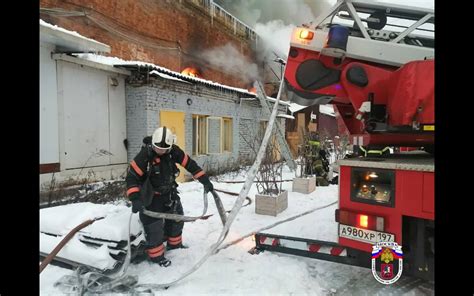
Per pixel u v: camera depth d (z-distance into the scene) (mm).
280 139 10938
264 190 6164
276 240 3631
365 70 3297
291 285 3062
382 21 3734
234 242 4176
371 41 3412
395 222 2564
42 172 5934
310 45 3533
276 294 2906
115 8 10680
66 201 5844
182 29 14141
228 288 2994
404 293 2926
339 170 2865
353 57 3482
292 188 7922
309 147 9297
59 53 6074
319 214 5750
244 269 3381
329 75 3607
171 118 8750
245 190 3271
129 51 11359
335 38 3295
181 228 3920
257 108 13672
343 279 3215
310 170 8977
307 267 3473
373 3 3502
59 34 5500
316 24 3674
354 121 4270
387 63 3408
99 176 7223
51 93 6102
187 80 8852
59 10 8883
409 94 2730
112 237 3172
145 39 12102
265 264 3500
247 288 2996
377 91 3236
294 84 3682
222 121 11273
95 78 7156
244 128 12758
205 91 10203
